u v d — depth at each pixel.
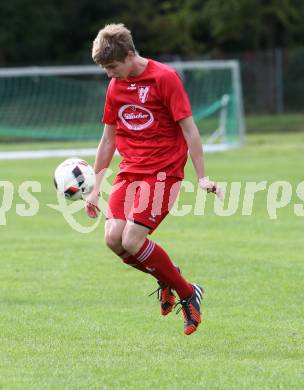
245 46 136.12
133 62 19.39
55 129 99.62
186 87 112.12
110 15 137.12
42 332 20.81
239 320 21.98
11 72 82.62
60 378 16.94
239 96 88.38
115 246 19.95
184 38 135.25
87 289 25.69
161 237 35.12
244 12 130.00
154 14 138.50
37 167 65.69
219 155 74.69
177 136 19.88
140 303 24.02
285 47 134.25
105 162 21.03
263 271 28.14
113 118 20.30
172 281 19.70
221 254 31.06
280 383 16.53
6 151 81.12
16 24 128.62
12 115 102.38
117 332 20.81
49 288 25.84
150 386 16.36
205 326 21.39
